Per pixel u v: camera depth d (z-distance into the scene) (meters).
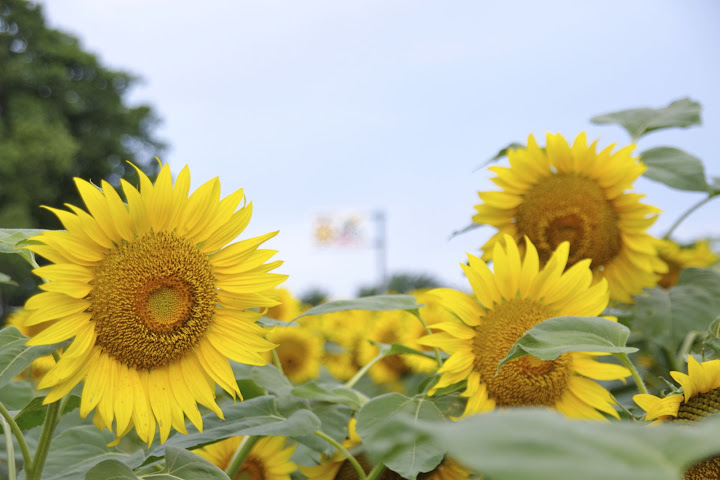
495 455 0.23
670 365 1.07
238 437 0.96
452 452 0.23
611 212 1.12
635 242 1.12
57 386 0.76
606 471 0.23
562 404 0.87
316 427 0.84
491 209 1.15
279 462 0.96
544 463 0.23
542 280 0.89
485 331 0.88
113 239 0.80
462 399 0.88
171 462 0.78
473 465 0.22
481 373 0.87
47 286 0.76
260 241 0.83
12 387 1.03
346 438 0.95
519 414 0.26
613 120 1.30
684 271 1.11
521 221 1.14
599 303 0.88
